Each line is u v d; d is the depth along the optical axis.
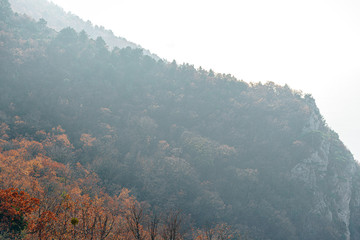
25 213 35.25
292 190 170.00
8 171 76.44
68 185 89.31
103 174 132.88
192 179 150.25
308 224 155.38
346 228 165.12
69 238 34.22
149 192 136.25
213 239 48.47
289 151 190.12
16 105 163.88
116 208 83.25
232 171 169.25
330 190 176.62
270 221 144.88
